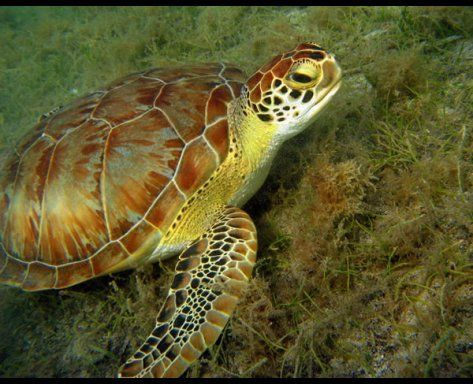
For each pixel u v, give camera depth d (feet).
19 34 4.77
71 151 1.59
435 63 1.81
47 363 1.61
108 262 1.52
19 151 1.77
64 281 1.55
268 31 2.45
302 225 1.52
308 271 1.44
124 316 1.63
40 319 1.76
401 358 1.20
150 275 1.63
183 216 1.53
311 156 1.70
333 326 1.30
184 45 3.05
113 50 3.20
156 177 1.51
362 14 2.28
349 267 1.41
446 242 1.30
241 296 1.37
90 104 1.74
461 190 1.36
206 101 1.62
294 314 1.38
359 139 1.72
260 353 1.35
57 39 4.03
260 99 1.50
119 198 1.51
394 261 1.38
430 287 1.27
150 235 1.50
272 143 1.60
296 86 1.46
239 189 1.62
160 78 1.77
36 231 1.60
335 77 1.47
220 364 1.38
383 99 1.81
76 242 1.55
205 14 3.00
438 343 1.14
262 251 1.59
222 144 1.55
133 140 1.55
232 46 2.89
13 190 1.67
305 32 2.37
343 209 1.46
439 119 1.63
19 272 1.63
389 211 1.49
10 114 3.51
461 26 1.93
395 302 1.29
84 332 1.65
